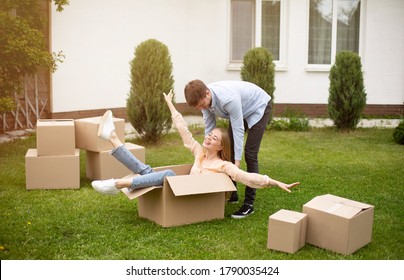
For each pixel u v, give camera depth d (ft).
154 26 37.50
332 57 40.37
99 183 13.98
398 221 14.88
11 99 25.61
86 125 18.79
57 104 32.60
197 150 15.78
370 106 40.32
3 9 25.14
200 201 14.55
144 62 26.37
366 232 12.80
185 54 39.63
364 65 40.09
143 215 14.93
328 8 40.06
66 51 32.78
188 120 36.73
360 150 26.13
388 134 31.30
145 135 26.99
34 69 26.00
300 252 12.42
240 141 14.88
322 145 27.48
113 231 13.79
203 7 39.52
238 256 12.24
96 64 34.60
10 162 22.03
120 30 35.65
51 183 17.87
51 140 17.74
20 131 29.73
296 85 40.22
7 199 16.62
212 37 39.73
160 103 26.58
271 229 12.48
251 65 31.53
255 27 39.88
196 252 12.46
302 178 20.03
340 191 18.12
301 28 39.73
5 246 12.65
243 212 15.20
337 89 32.19
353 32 40.32
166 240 13.14
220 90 14.65
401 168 22.00
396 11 39.63
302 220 12.52
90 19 33.88
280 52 40.09
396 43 39.83
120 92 36.27
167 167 15.55
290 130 32.68
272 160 23.50
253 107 15.33
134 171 14.92
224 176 14.48
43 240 13.16
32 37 24.72
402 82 40.16
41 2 31.37
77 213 15.25
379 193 17.92
